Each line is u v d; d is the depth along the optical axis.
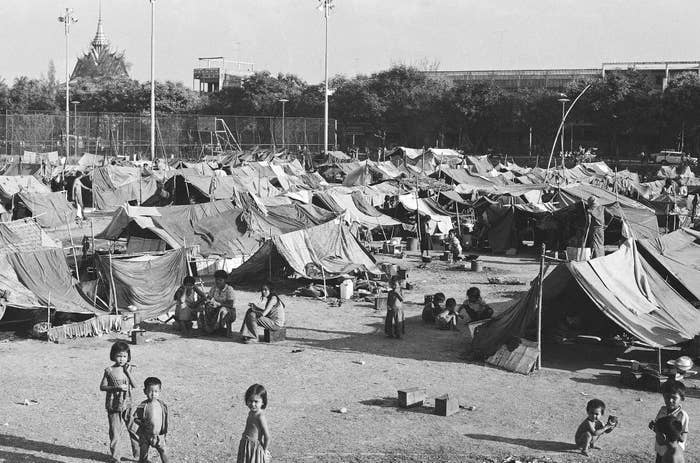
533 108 109.56
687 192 62.25
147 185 57.72
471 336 23.34
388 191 54.97
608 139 110.38
